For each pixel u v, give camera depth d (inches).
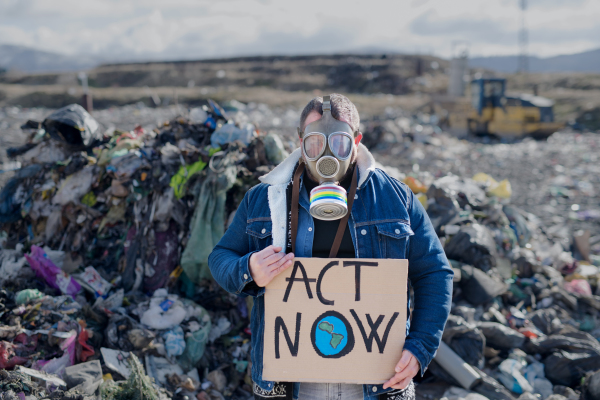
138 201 141.3
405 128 693.3
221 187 136.6
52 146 161.3
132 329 118.8
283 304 64.4
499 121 837.2
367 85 2669.8
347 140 60.8
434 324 61.8
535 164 547.2
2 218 152.3
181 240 140.3
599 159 579.5
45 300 120.3
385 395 64.3
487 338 135.2
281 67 3208.7
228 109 271.3
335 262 63.7
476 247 157.6
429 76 2815.0
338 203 58.9
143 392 92.3
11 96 2032.5
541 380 125.3
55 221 147.9
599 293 176.7
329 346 63.8
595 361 125.8
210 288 140.3
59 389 94.7
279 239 65.6
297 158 69.1
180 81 3132.4
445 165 530.3
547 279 176.4
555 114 1288.1
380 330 63.4
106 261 145.6
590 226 287.0
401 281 62.9
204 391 113.8
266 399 65.9
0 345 102.1
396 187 67.2
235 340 131.6
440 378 123.1
